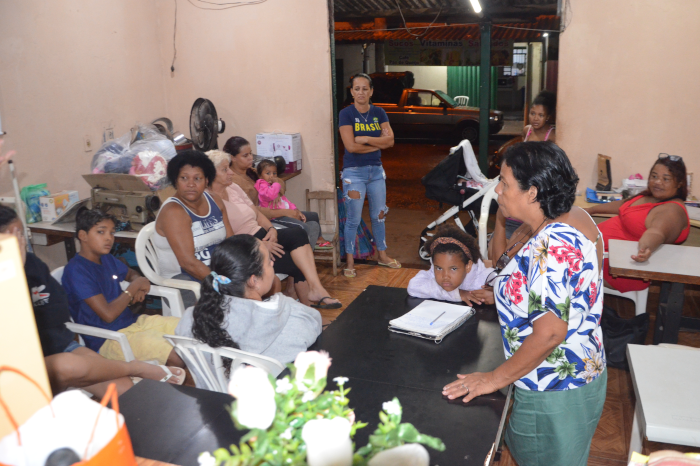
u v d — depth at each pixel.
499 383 1.56
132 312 3.07
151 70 5.03
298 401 1.03
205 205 3.28
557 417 1.56
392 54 11.41
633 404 2.91
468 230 4.90
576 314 1.47
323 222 5.12
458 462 1.33
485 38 5.77
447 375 1.73
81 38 4.21
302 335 2.12
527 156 1.46
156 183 3.72
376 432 0.96
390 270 4.88
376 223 4.85
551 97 4.57
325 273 4.83
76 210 3.73
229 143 4.31
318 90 4.87
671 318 2.89
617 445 2.60
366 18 8.26
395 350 1.91
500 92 17.16
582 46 4.29
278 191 4.35
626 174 4.43
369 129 4.54
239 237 2.11
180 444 1.36
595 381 1.57
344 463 0.83
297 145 4.94
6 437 0.78
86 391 2.37
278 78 4.94
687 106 4.17
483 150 6.02
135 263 3.85
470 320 2.14
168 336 2.18
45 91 3.93
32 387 0.81
